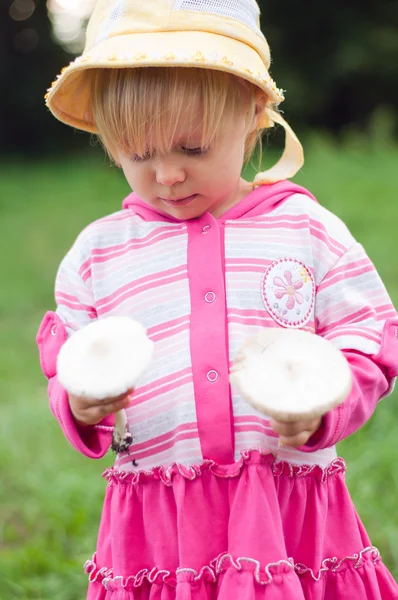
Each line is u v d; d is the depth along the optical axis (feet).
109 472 6.77
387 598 6.73
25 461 14.19
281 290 6.66
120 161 6.93
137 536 6.52
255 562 6.00
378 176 33.71
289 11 57.26
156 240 6.98
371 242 25.44
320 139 42.65
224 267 6.72
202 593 6.16
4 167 55.26
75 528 11.76
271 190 7.11
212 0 6.71
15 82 60.13
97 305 7.03
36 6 59.98
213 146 6.42
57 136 60.90
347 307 6.72
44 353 6.99
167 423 6.48
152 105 6.28
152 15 6.62
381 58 57.06
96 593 6.77
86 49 7.08
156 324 6.68
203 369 6.42
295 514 6.38
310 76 57.88
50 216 39.19
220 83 6.39
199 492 6.27
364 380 6.35
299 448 6.05
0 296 28.17
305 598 6.35
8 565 10.83
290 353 5.73
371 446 13.24
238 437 6.36
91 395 5.72
